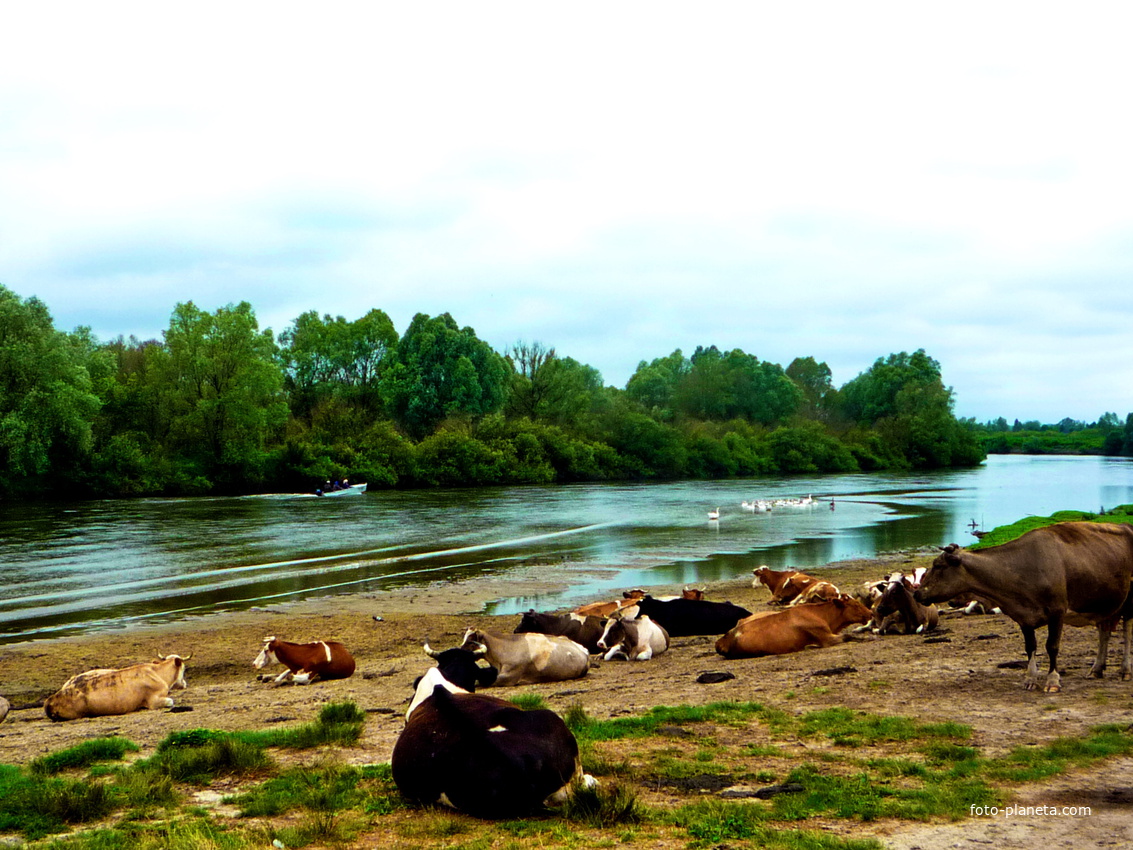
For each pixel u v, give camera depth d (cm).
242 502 7162
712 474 12800
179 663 1647
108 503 6862
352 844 664
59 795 798
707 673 1405
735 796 763
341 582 3381
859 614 1694
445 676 1050
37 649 2222
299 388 11938
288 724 1236
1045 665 1249
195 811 779
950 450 15650
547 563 3909
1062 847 625
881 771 815
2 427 6444
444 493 8619
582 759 861
